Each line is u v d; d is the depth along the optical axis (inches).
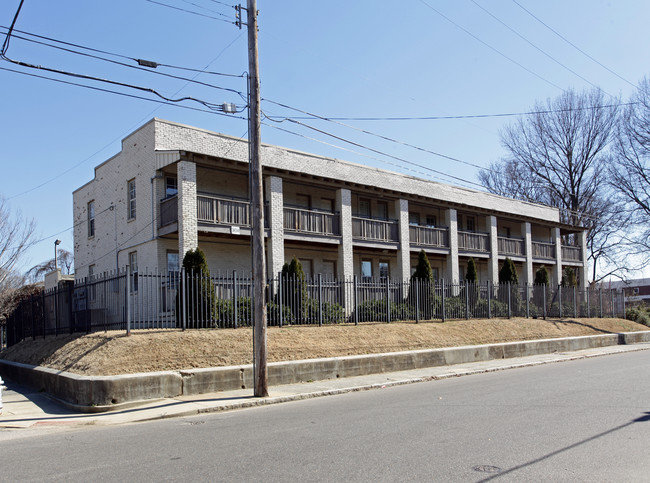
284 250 1005.8
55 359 614.5
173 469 266.5
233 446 313.1
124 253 955.3
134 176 934.4
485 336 911.7
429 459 270.8
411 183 1237.7
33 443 354.0
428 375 661.9
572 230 1647.4
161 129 885.2
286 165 998.4
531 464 259.9
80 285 682.8
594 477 238.7
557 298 1195.9
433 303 935.7
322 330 726.5
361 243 1055.0
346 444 307.1
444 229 1241.4
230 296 816.9
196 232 811.4
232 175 944.9
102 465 281.1
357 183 1034.7
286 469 258.8
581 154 1990.7
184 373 522.0
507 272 1247.5
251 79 538.3
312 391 544.4
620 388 509.7
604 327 1211.9
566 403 430.0
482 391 514.6
